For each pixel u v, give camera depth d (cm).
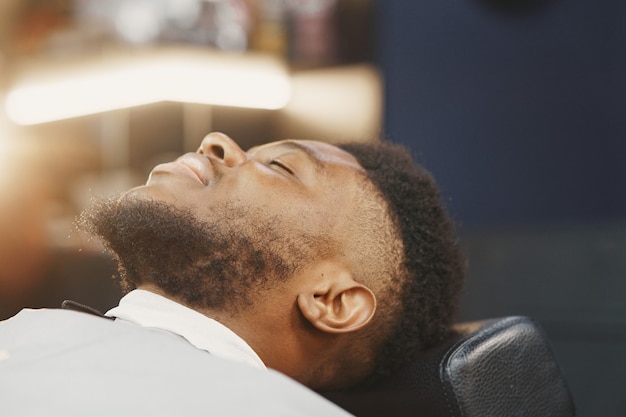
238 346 116
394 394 123
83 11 284
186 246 118
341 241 126
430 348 128
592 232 202
